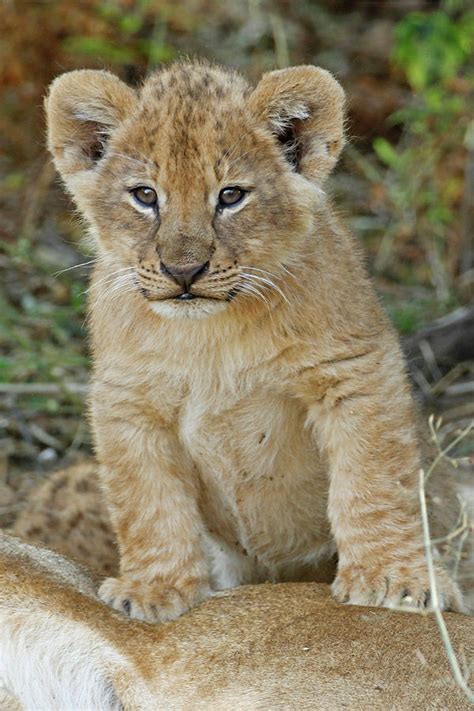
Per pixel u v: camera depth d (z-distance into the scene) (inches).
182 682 304.8
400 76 735.7
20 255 575.8
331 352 349.7
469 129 665.6
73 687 314.3
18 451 530.9
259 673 301.9
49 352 554.9
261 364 354.3
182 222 339.0
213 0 765.9
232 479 373.1
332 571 395.5
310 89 359.6
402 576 338.0
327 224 370.3
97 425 364.5
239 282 343.0
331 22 786.2
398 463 348.2
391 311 605.9
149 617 339.9
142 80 430.9
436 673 295.9
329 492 354.0
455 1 725.3
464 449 520.1
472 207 670.5
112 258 359.9
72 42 645.9
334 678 297.0
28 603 323.3
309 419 360.5
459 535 394.3
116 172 356.5
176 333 351.6
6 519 493.0
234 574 407.2
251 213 345.7
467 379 580.1
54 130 370.3
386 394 351.9
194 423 362.3
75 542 448.1
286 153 364.8
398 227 661.3
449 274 650.2
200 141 344.5
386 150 669.3
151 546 353.7
